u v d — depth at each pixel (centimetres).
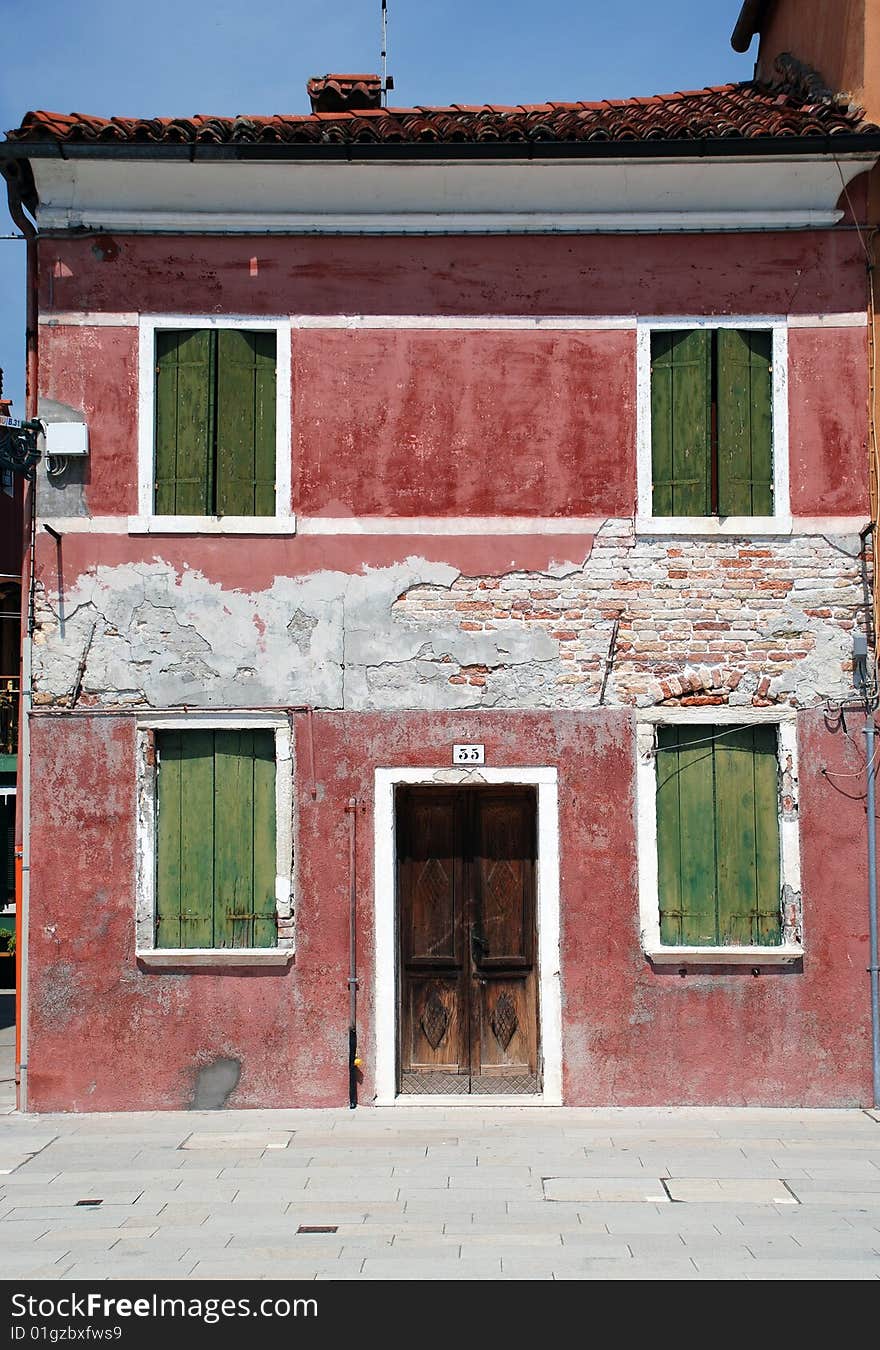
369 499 916
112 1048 887
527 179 911
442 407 921
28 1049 888
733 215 923
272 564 912
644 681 907
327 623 910
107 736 903
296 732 905
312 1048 888
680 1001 889
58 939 893
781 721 904
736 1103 883
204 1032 888
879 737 903
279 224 923
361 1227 660
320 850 899
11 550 1897
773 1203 693
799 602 910
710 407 923
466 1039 924
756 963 887
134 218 920
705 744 911
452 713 907
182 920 901
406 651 909
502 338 923
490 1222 666
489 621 911
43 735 905
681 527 910
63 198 921
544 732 906
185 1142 813
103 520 910
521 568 913
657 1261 609
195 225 923
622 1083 886
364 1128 840
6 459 888
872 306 923
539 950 908
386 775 905
